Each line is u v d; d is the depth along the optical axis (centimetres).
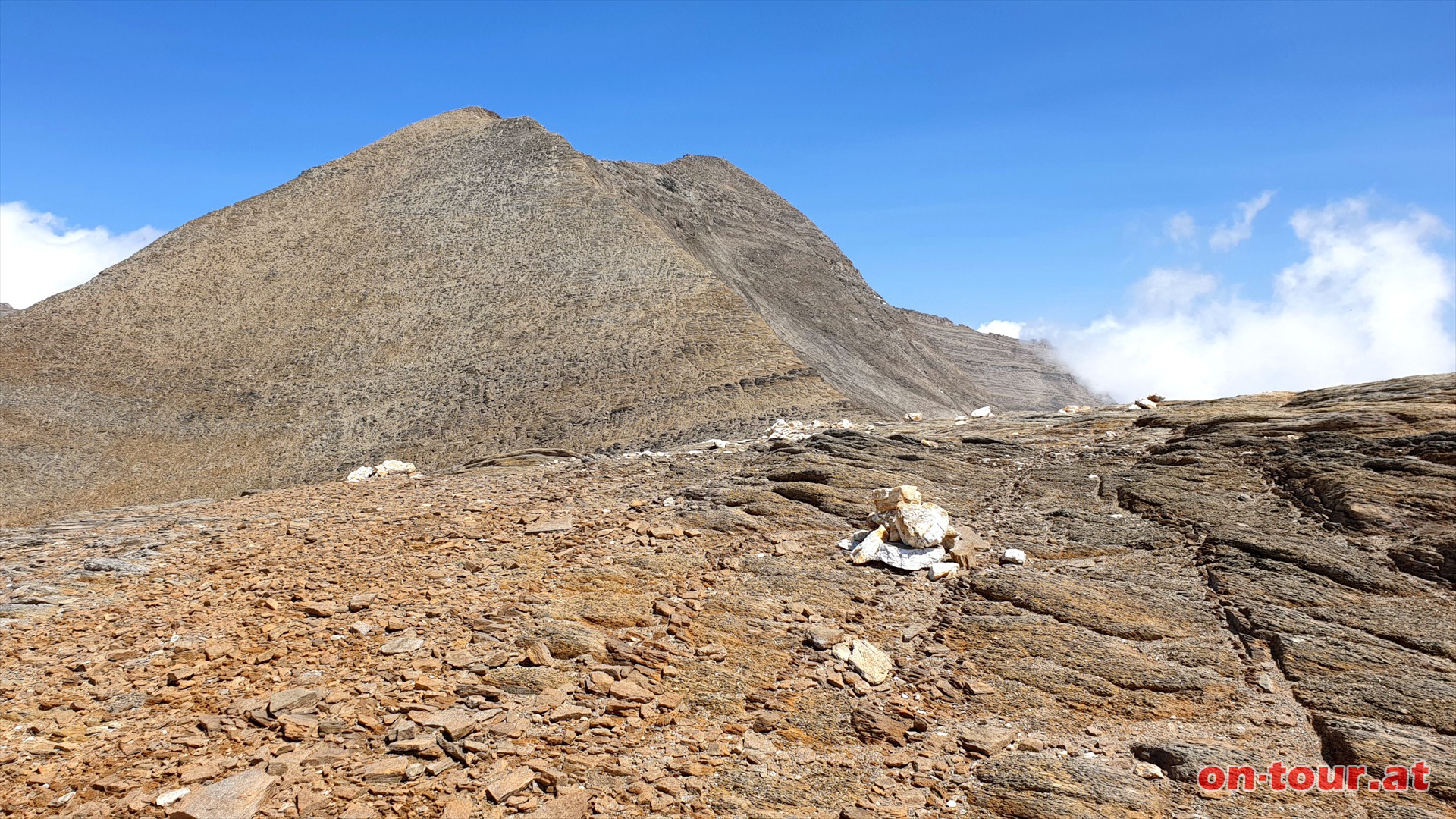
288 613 714
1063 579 847
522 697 586
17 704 539
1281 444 1192
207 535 966
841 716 603
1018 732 596
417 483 1330
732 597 802
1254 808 503
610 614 737
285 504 1160
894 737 574
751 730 576
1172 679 661
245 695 568
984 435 1605
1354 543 888
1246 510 1015
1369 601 778
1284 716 611
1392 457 1050
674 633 713
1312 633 716
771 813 480
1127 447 1371
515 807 459
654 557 888
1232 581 830
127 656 621
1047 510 1100
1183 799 514
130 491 5875
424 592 771
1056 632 739
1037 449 1441
